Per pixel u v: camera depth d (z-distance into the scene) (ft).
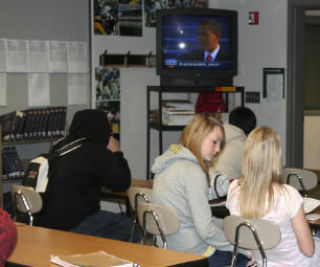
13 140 16.28
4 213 5.45
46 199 10.76
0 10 17.03
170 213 9.18
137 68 19.65
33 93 17.80
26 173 11.19
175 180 9.38
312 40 22.59
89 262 7.10
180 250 9.55
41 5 17.79
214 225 9.30
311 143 22.47
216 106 20.02
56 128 17.06
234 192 8.99
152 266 7.19
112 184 11.07
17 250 7.99
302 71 19.36
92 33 18.70
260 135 8.45
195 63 19.10
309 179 12.78
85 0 18.61
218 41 19.21
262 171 8.39
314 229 10.03
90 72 18.89
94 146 11.00
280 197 8.34
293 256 8.49
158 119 18.89
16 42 17.37
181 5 20.34
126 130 19.62
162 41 18.79
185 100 20.58
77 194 10.82
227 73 19.40
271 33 19.48
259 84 19.97
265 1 19.56
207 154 9.40
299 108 19.44
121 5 19.16
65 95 18.47
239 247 8.91
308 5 18.71
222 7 20.90
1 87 17.20
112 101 19.24
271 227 8.28
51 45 18.02
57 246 8.21
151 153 20.30
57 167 10.85
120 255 7.72
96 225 10.91
